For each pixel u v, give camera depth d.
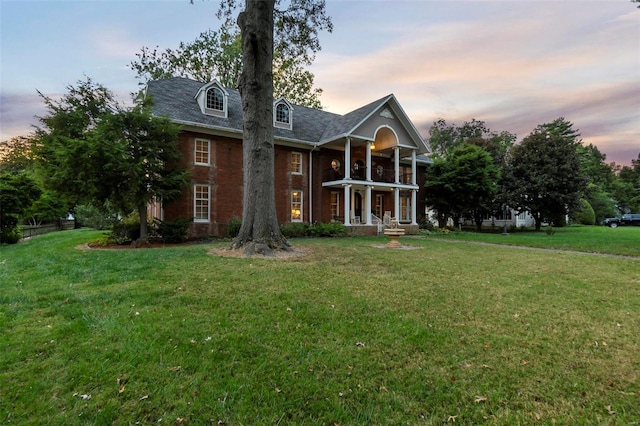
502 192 25.91
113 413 2.17
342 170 20.70
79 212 24.39
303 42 13.23
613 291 5.59
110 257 8.36
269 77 9.75
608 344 3.43
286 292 5.03
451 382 2.66
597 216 39.28
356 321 3.93
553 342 3.46
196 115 15.66
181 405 2.27
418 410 2.29
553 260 9.01
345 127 18.73
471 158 22.30
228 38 26.83
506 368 2.89
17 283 5.50
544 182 24.27
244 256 8.54
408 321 3.96
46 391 2.39
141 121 12.20
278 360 2.94
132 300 4.51
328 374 2.73
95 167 11.04
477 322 4.00
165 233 13.16
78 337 3.29
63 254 9.20
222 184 16.17
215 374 2.68
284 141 17.86
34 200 17.91
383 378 2.69
